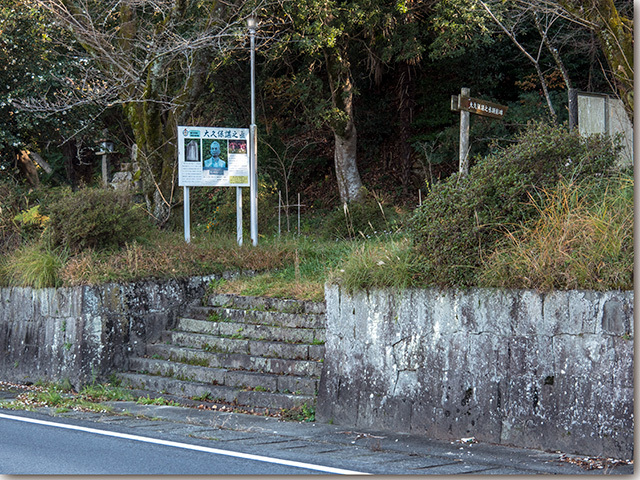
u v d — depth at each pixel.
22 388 10.77
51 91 18.55
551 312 6.21
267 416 8.19
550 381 6.19
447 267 6.93
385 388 7.43
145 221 12.53
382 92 23.14
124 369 10.61
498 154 7.36
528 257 6.45
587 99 9.32
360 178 22.42
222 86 24.02
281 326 9.88
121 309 10.70
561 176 7.01
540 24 16.83
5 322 11.87
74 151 29.34
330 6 16.38
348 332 7.85
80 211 11.31
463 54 20.38
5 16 16.55
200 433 7.29
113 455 6.23
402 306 7.36
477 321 6.72
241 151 13.72
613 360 5.82
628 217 6.34
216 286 11.70
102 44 16.75
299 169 23.73
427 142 21.12
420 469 5.57
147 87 16.72
